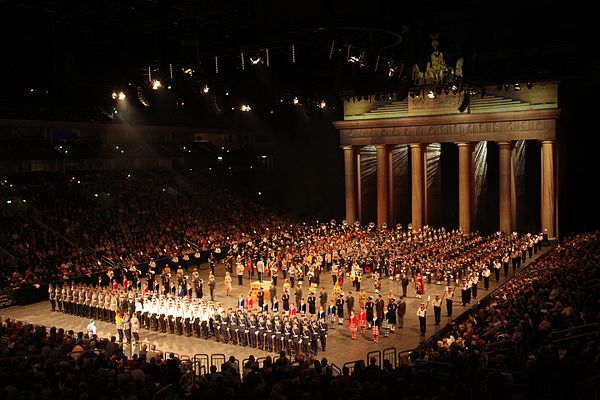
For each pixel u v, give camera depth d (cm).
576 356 1923
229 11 3709
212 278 4906
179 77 4428
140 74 4522
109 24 3897
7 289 4906
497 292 4719
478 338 2708
